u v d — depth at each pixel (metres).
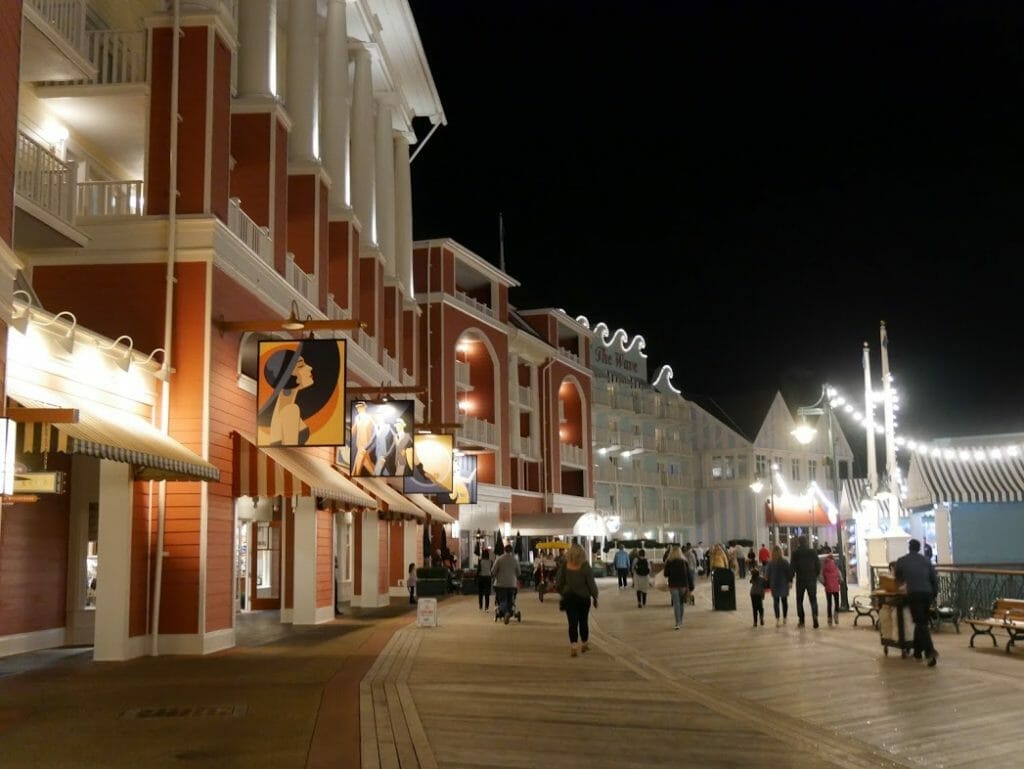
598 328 69.19
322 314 25.45
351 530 33.91
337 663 15.24
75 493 18.83
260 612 27.47
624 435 69.88
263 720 10.12
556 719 10.41
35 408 11.92
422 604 22.42
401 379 35.81
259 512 26.91
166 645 16.69
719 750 8.93
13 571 16.95
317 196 25.56
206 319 17.41
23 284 15.05
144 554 16.62
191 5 18.38
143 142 19.77
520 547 54.12
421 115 41.47
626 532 70.12
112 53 20.03
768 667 14.75
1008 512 26.58
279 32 29.23
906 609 15.60
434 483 28.52
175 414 17.19
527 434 56.81
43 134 18.27
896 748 9.07
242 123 22.09
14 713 10.59
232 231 18.89
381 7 34.31
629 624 22.94
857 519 35.25
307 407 17.48
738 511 76.88
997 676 13.62
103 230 17.53
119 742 9.01
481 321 49.97
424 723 10.09
